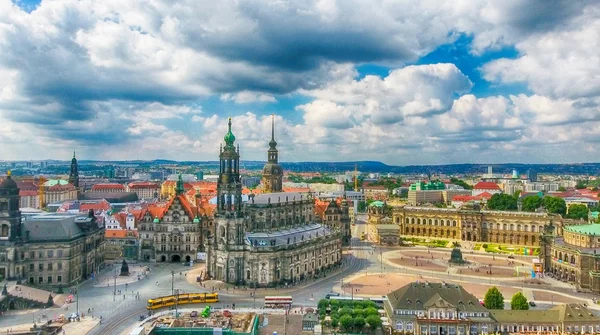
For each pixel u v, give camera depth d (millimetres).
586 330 142000
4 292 168000
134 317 161500
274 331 147625
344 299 169500
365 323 145750
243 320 154500
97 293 192250
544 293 196250
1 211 193375
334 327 146875
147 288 199875
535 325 143375
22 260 195750
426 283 157250
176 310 161125
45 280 199875
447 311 145375
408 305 148250
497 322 143625
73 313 164625
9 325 151375
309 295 191875
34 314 164250
